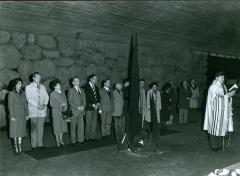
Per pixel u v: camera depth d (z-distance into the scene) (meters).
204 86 14.46
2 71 8.07
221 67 15.69
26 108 6.06
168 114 9.11
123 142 6.33
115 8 6.09
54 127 6.59
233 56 15.30
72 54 9.43
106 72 10.27
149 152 6.22
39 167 5.22
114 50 10.46
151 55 11.81
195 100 11.41
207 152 6.38
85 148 6.52
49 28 7.51
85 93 7.15
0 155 5.92
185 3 6.43
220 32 9.74
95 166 5.30
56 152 6.16
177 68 12.96
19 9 5.73
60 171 5.02
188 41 10.59
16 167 5.21
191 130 8.85
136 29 7.81
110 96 7.55
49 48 8.93
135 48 6.26
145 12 6.63
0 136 7.46
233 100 14.16
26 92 6.26
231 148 6.80
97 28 7.57
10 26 7.09
